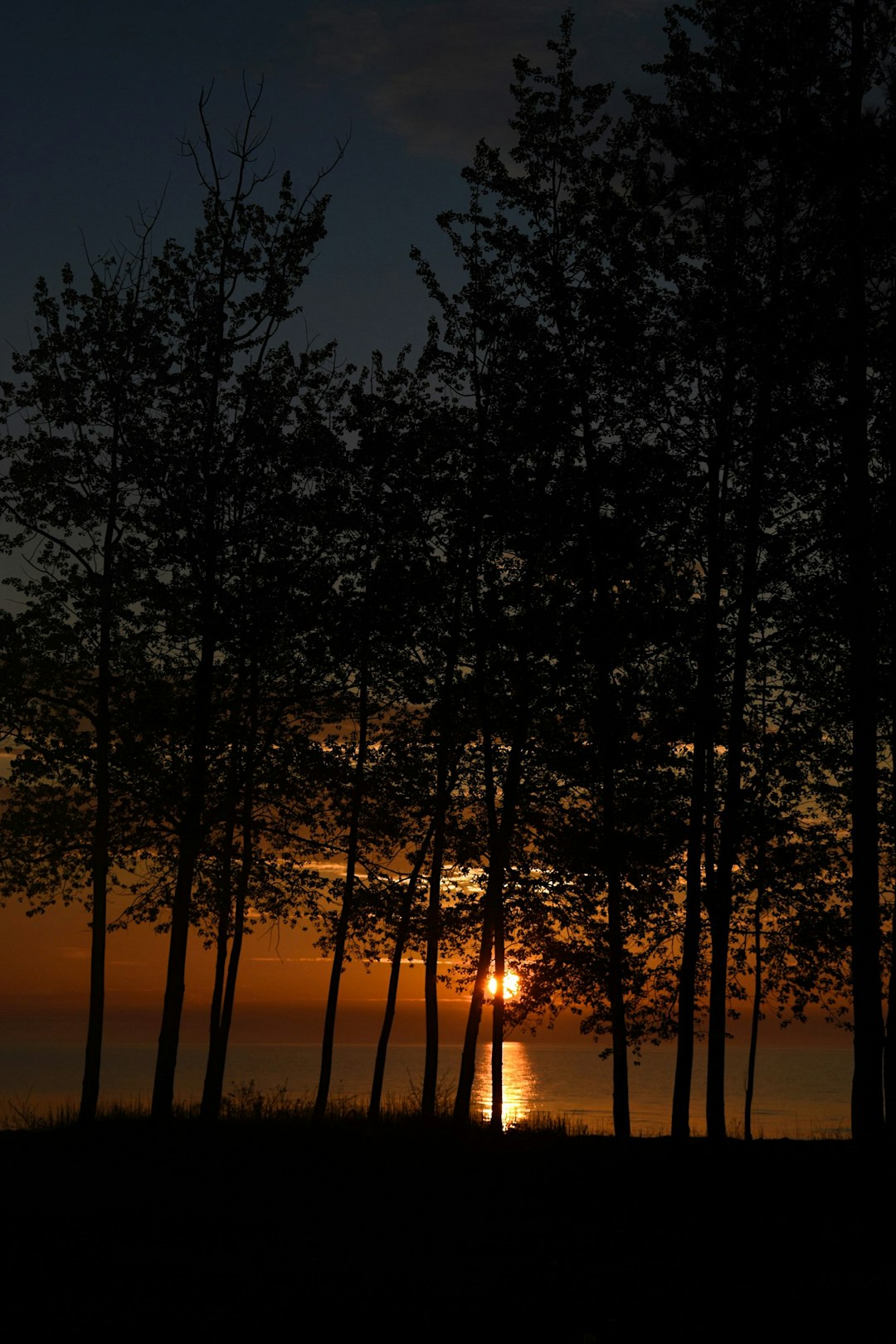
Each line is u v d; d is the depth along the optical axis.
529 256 25.00
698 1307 10.81
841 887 26.98
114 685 25.23
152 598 25.25
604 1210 14.97
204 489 25.22
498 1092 25.16
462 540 26.70
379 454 26.98
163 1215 14.53
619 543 22.06
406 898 27.81
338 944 27.84
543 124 25.84
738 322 20.33
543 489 23.56
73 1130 22.44
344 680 27.42
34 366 25.52
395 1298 11.05
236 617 25.23
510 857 27.66
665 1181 16.95
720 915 20.77
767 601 21.89
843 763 25.69
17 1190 16.02
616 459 22.31
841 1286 11.44
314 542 27.03
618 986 24.95
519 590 25.69
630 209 22.53
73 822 25.20
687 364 21.53
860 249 18.73
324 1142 20.83
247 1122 24.25
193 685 26.06
